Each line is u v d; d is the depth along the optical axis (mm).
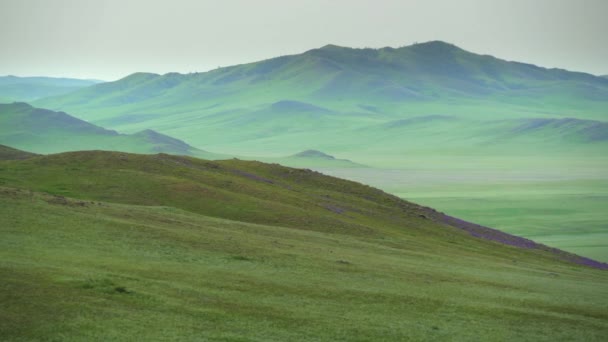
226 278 49625
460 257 84500
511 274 72188
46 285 39906
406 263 69438
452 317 45906
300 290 48812
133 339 33281
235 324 38094
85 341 32281
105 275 44500
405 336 39594
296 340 36438
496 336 41906
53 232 56781
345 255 69125
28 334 32281
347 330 39531
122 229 62656
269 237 75312
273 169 158125
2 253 46844
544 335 43562
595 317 51219
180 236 64250
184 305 40500
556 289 63094
